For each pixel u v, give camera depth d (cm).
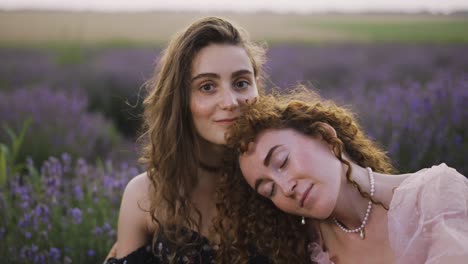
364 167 237
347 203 221
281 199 216
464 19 2673
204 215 260
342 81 1048
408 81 874
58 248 329
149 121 259
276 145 215
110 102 916
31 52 1695
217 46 237
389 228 210
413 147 469
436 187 206
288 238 245
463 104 512
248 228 246
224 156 244
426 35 1997
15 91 912
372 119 551
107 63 1330
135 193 264
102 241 329
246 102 235
